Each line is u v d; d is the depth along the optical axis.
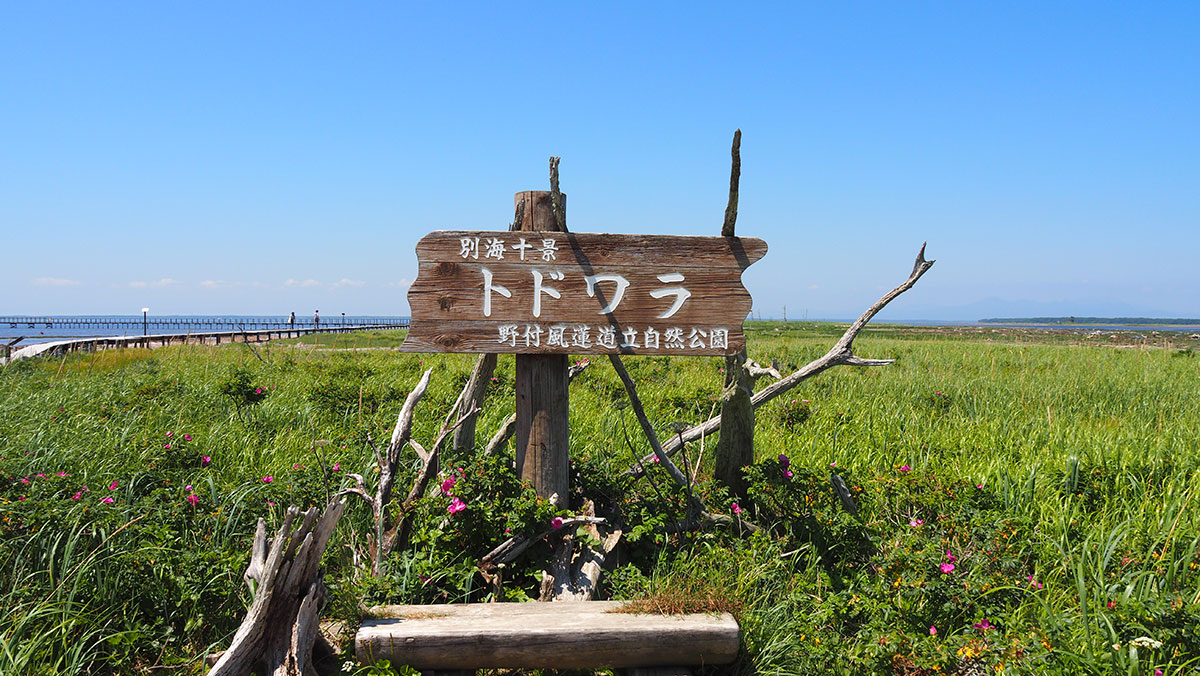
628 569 3.91
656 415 7.70
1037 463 5.73
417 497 4.21
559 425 4.10
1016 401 9.20
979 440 7.05
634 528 4.20
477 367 4.77
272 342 24.23
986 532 3.82
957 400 9.23
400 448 4.47
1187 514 4.68
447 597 3.67
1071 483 5.19
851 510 4.56
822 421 7.64
